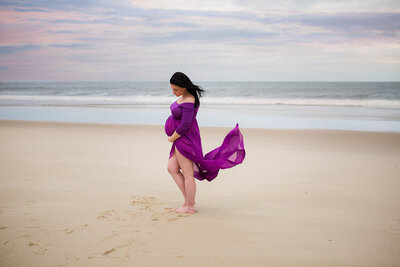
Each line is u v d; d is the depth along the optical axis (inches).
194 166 156.2
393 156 288.0
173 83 142.2
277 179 214.4
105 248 112.3
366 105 855.7
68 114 648.4
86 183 200.2
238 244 117.0
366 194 179.8
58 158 272.5
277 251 111.7
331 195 178.2
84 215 144.6
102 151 305.9
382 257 107.7
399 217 144.7
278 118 577.6
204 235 124.4
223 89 1669.5
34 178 210.4
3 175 217.0
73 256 106.4
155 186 195.3
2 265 100.2
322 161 269.3
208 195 181.3
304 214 148.7
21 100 1084.5
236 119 567.8
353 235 125.3
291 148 329.1
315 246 115.6
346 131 422.6
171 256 107.3
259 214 148.7
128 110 732.7
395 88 1534.2
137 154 293.4
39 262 102.4
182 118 142.1
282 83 2315.5
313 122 523.5
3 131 428.5
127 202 163.9
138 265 101.2
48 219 139.4
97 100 1101.7
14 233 124.4
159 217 142.8
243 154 147.3
